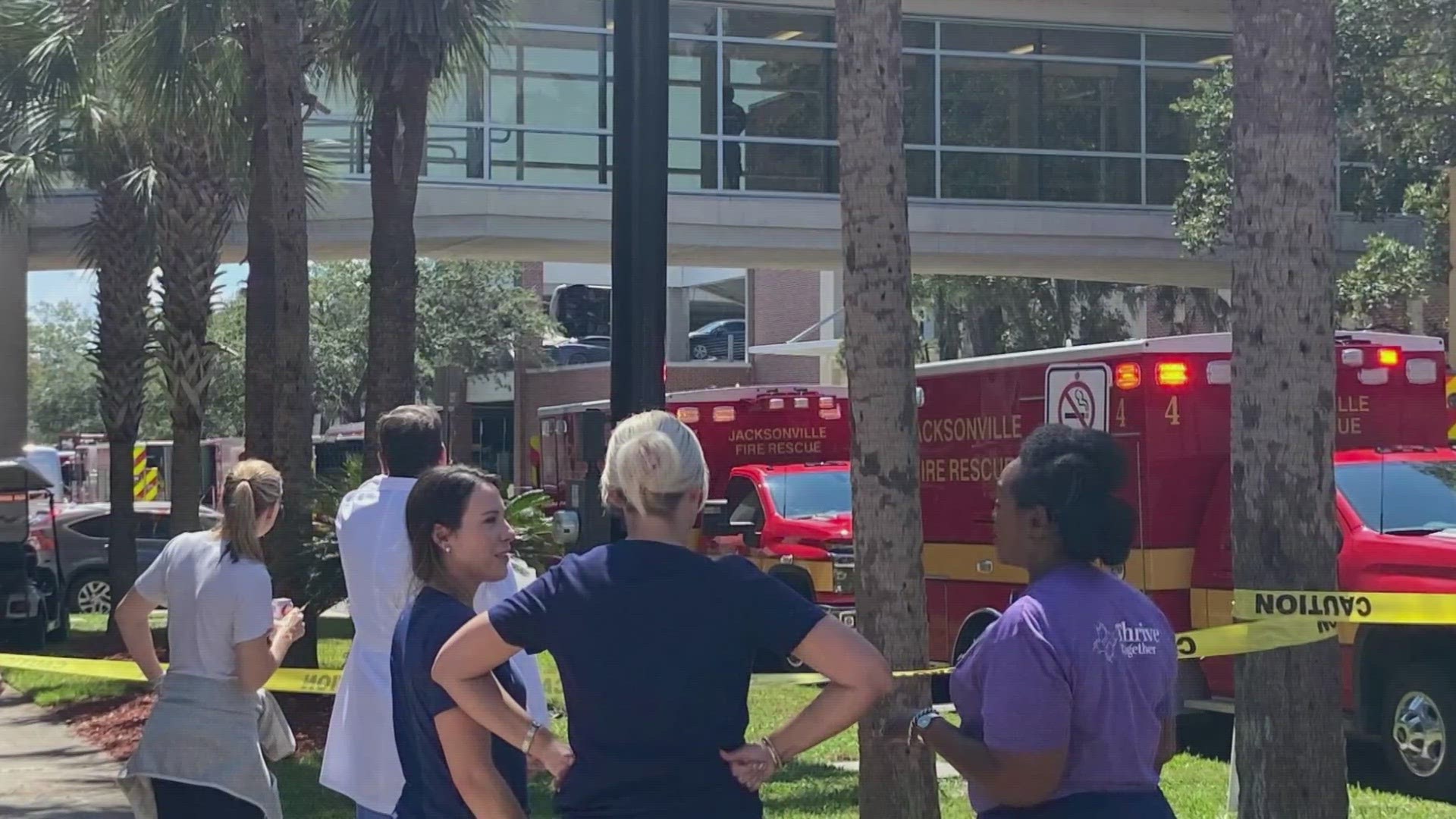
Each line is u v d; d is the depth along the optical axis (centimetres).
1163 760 402
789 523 1591
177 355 1808
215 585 554
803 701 1338
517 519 1305
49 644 2009
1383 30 1927
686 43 2414
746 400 1941
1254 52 597
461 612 415
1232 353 611
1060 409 1157
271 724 598
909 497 668
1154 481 1075
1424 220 2066
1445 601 795
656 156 768
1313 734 596
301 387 1273
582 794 344
